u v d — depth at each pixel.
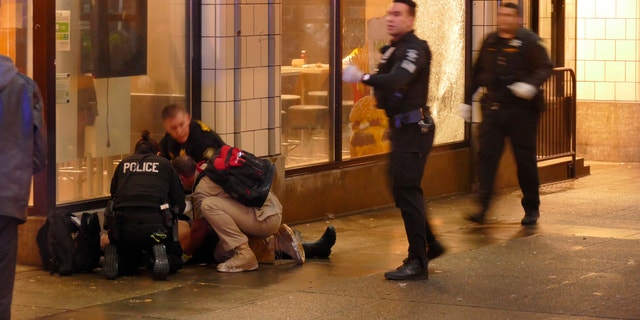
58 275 8.20
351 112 11.49
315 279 8.00
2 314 5.93
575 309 6.86
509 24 9.71
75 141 8.90
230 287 7.76
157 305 7.21
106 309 7.11
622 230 10.12
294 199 10.68
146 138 8.47
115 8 9.17
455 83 12.76
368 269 8.41
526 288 7.48
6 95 5.80
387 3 11.88
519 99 9.83
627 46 15.46
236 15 9.74
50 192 8.57
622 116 15.51
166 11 9.56
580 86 15.71
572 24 15.19
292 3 10.84
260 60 10.05
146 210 8.00
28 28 8.56
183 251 8.51
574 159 14.04
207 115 9.73
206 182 8.41
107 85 9.16
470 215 10.05
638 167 15.12
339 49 11.27
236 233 8.35
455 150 12.67
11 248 5.92
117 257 8.08
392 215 11.37
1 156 5.79
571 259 8.49
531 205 10.41
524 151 10.17
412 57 7.42
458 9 12.73
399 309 6.94
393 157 7.66
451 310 6.89
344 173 11.29
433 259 8.41
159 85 9.58
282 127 10.74
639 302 7.04
